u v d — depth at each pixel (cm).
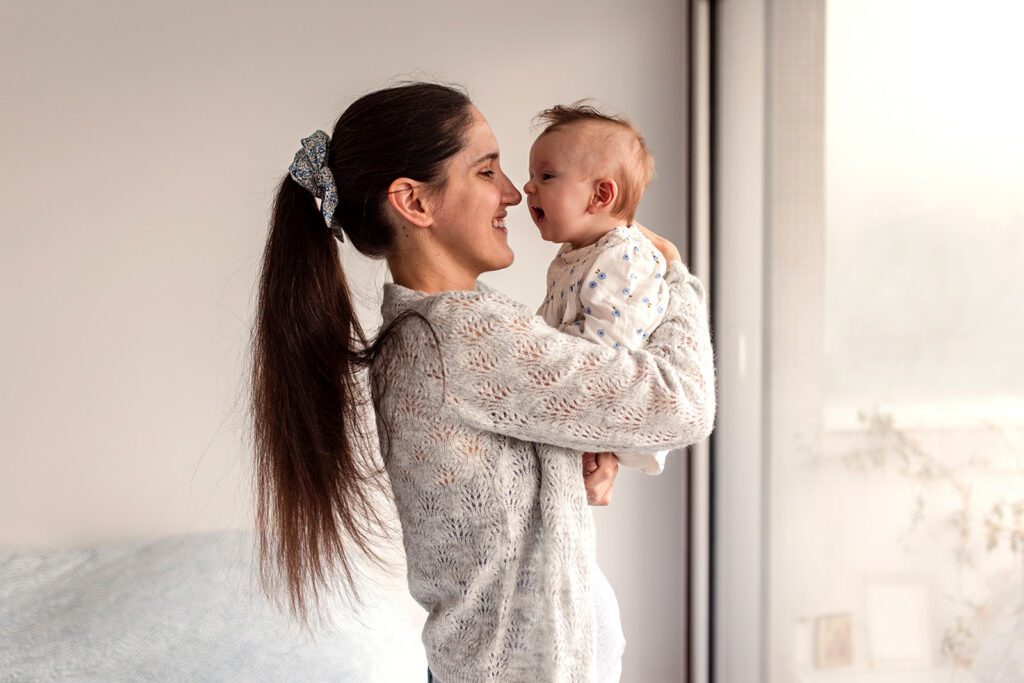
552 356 104
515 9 252
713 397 110
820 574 200
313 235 118
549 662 107
